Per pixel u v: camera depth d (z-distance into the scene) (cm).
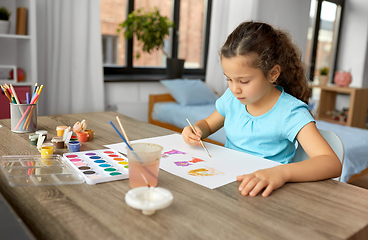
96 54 251
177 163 78
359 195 63
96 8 246
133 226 47
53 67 233
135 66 319
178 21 333
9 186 60
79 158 77
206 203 56
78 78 245
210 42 323
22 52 222
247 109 105
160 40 292
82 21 240
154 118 283
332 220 52
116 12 303
